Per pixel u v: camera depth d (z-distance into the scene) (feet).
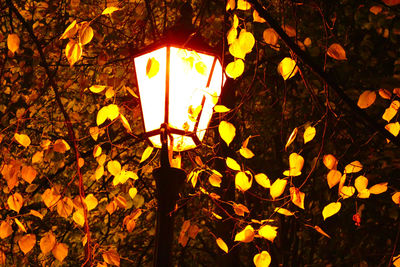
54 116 36.19
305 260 38.63
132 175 18.33
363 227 34.91
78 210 17.61
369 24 31.68
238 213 17.47
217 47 13.93
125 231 41.75
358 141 30.66
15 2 30.96
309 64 12.37
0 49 29.14
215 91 13.19
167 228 13.51
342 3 32.24
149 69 12.34
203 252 44.93
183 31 13.87
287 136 34.63
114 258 17.85
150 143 14.49
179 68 13.61
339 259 35.55
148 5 19.02
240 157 34.88
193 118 13.14
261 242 34.09
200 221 40.22
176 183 13.62
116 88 17.65
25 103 31.99
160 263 13.28
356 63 33.40
